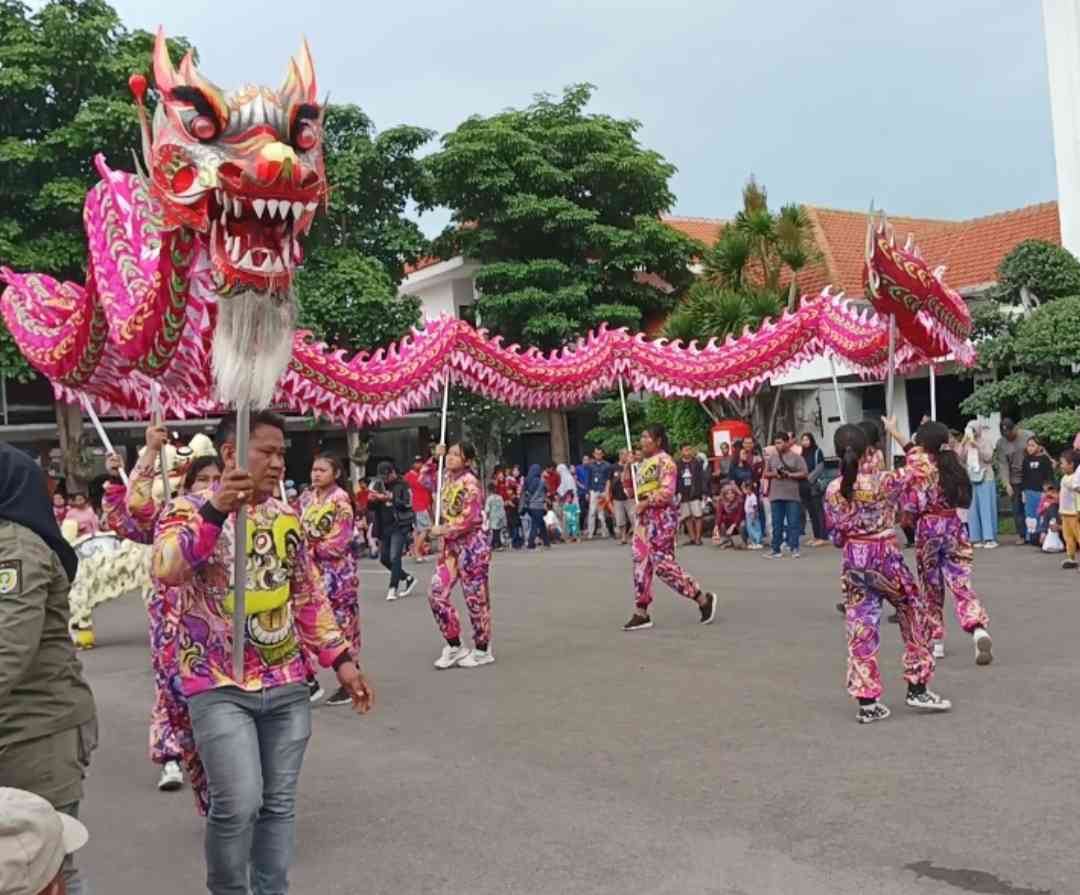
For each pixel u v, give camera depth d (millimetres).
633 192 25234
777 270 21297
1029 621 9188
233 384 3371
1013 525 16844
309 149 3486
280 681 3750
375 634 11328
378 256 24281
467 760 6191
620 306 23984
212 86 3365
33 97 19234
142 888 4648
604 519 22547
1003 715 6273
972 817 4688
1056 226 21344
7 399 21891
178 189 3348
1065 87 18422
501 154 24672
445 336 9398
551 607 12227
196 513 3611
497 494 21766
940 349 8844
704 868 4363
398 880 4492
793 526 15797
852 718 6430
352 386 8719
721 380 10523
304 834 5137
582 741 6375
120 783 6332
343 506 7938
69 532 12836
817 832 4652
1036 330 14883
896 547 6375
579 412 28766
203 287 5172
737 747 5992
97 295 6438
